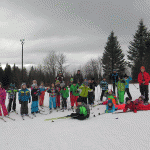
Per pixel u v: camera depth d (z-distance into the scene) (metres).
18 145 3.89
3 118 7.03
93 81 9.52
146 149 3.19
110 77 9.55
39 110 8.37
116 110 7.28
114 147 3.38
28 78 39.47
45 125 5.56
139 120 5.07
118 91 8.79
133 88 16.53
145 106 6.55
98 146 3.47
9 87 8.53
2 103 7.37
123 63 43.62
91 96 9.24
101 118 5.93
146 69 33.59
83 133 4.36
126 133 4.09
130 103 6.57
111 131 4.32
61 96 8.98
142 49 40.12
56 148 3.54
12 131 5.09
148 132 4.02
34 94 7.98
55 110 8.73
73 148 3.47
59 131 4.71
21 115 7.44
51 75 41.75
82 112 6.05
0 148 3.78
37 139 4.21
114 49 43.72
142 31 41.00
